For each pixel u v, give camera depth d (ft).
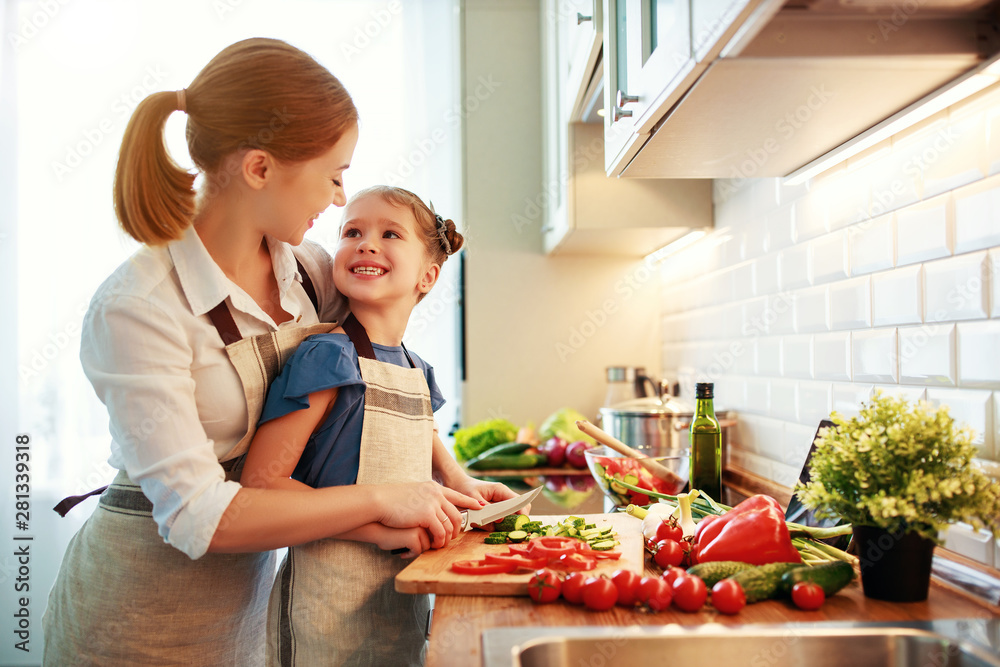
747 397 5.03
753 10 2.03
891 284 3.24
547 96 7.25
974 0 2.14
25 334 7.34
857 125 3.09
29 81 7.40
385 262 3.30
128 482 3.03
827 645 2.10
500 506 3.43
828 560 2.79
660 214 5.72
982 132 2.62
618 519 3.64
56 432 7.38
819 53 2.27
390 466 3.16
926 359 2.98
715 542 2.68
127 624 2.96
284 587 3.01
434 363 7.85
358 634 2.93
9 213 7.32
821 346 3.92
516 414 7.57
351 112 2.93
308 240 3.81
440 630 2.19
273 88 2.69
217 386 2.89
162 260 2.84
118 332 2.62
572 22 5.50
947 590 2.52
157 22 7.56
